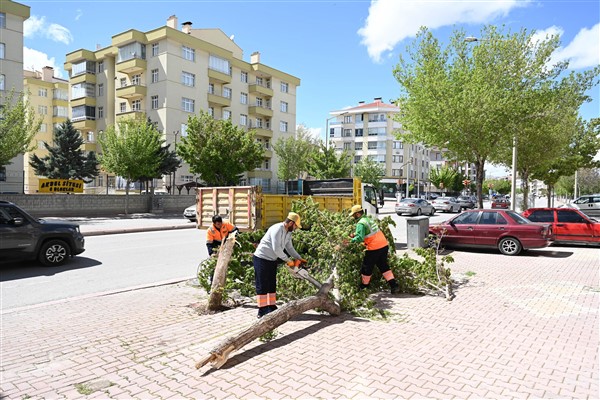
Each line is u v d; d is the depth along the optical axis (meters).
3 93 29.62
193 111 40.31
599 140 25.81
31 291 7.32
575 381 3.64
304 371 3.86
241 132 29.84
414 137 16.67
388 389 3.48
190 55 40.03
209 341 4.70
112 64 43.56
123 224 20.73
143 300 6.62
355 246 6.95
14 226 8.93
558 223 13.54
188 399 3.35
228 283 6.43
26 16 30.83
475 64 15.23
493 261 10.38
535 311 5.89
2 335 4.95
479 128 14.33
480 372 3.82
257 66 47.94
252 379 3.71
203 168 28.56
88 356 4.28
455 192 79.19
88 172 37.47
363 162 59.50
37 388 3.57
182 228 20.30
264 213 9.06
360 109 78.31
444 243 12.41
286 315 4.75
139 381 3.70
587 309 6.00
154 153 28.34
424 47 15.65
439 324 5.29
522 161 22.03
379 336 4.82
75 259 10.75
